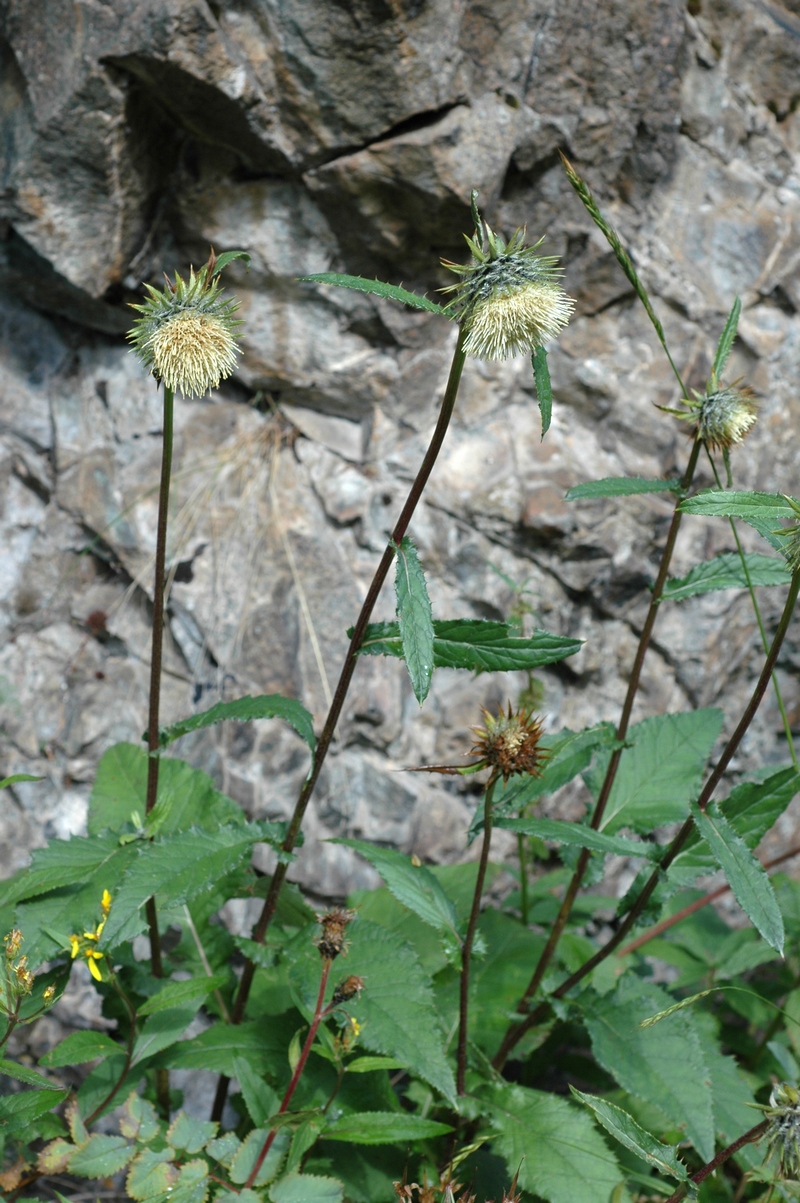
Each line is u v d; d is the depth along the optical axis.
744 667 1.66
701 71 1.47
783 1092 1.00
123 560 1.47
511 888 1.54
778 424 1.59
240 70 1.32
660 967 1.62
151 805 1.12
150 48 1.29
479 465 1.48
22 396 1.50
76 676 1.46
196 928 1.24
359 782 1.46
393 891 1.13
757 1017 1.34
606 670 1.57
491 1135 1.10
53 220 1.37
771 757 1.74
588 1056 1.32
